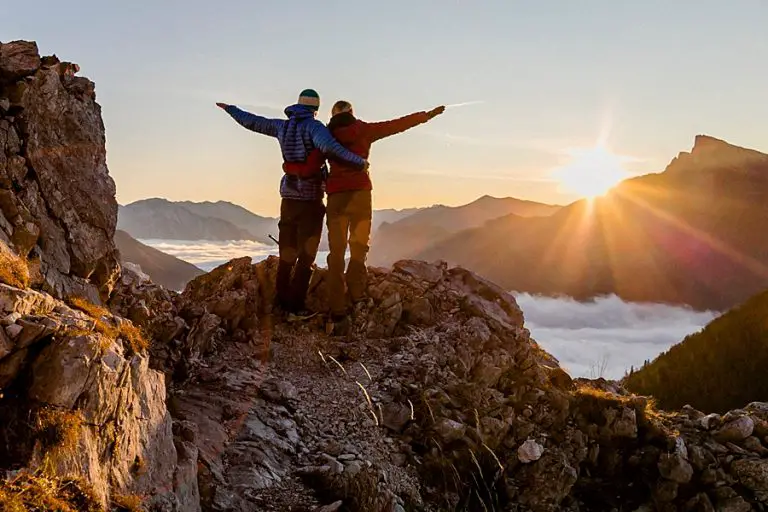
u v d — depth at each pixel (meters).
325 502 7.41
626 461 9.27
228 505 6.80
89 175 7.85
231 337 10.11
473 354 10.17
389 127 10.21
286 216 10.58
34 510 4.30
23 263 6.03
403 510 7.70
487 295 11.88
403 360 9.88
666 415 10.19
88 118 8.04
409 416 8.90
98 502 4.75
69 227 7.44
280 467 7.74
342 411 8.84
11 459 4.57
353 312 10.83
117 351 5.71
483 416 9.12
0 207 6.60
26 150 7.18
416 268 11.85
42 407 4.84
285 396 8.91
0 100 7.08
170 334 8.85
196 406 8.27
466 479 8.61
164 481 5.97
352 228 10.62
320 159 10.41
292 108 10.30
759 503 8.94
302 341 10.25
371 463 7.99
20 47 7.65
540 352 11.80
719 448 9.41
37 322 5.04
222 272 11.10
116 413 5.44
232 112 10.59
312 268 11.16
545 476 8.80
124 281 8.98
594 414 9.52
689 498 9.02
